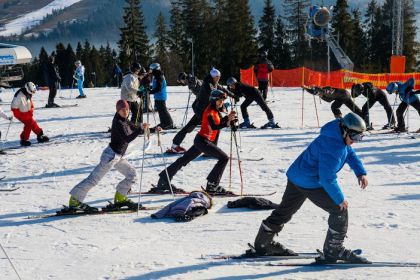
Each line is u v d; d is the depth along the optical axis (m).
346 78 29.55
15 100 13.62
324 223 6.67
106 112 20.55
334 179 5.00
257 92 15.38
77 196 7.56
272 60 75.88
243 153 11.74
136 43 79.88
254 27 77.50
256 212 7.38
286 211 5.48
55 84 22.58
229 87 15.33
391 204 7.41
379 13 74.06
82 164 11.36
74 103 24.38
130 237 6.51
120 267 5.52
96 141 14.23
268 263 5.43
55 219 7.44
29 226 7.15
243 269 5.32
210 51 75.31
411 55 71.31
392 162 10.34
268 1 77.50
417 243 5.84
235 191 8.62
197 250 5.95
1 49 38.22
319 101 23.00
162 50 82.12
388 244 5.84
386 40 71.69
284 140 13.28
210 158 11.23
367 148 11.89
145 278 5.19
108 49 96.44
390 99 24.39
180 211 7.18
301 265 5.36
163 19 84.25
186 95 27.23
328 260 5.31
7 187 9.58
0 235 6.79
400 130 14.03
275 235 5.70
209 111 8.27
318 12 30.78
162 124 15.23
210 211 7.50
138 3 80.00
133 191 8.81
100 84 87.19
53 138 14.88
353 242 5.95
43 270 5.56
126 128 7.46
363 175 5.17
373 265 5.25
